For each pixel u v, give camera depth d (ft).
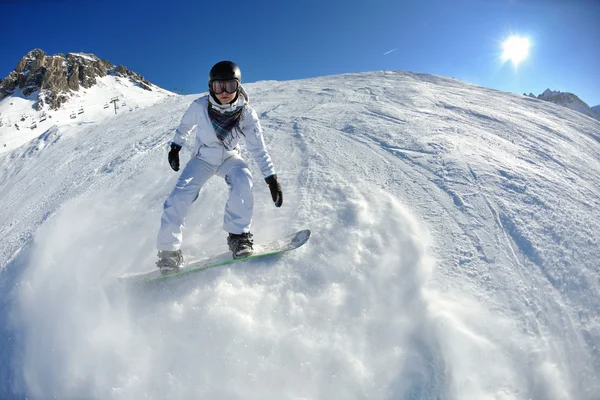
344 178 11.89
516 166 12.93
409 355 6.98
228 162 9.16
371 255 8.79
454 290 8.07
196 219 10.71
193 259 9.16
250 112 8.71
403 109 19.11
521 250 9.16
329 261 8.68
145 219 11.03
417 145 14.15
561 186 11.98
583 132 19.15
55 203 13.65
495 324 7.47
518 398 6.63
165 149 16.55
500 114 19.29
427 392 6.57
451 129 16.12
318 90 26.84
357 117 17.80
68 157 22.07
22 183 20.34
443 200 10.77
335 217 10.00
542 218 10.18
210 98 8.23
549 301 8.03
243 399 6.58
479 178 11.82
